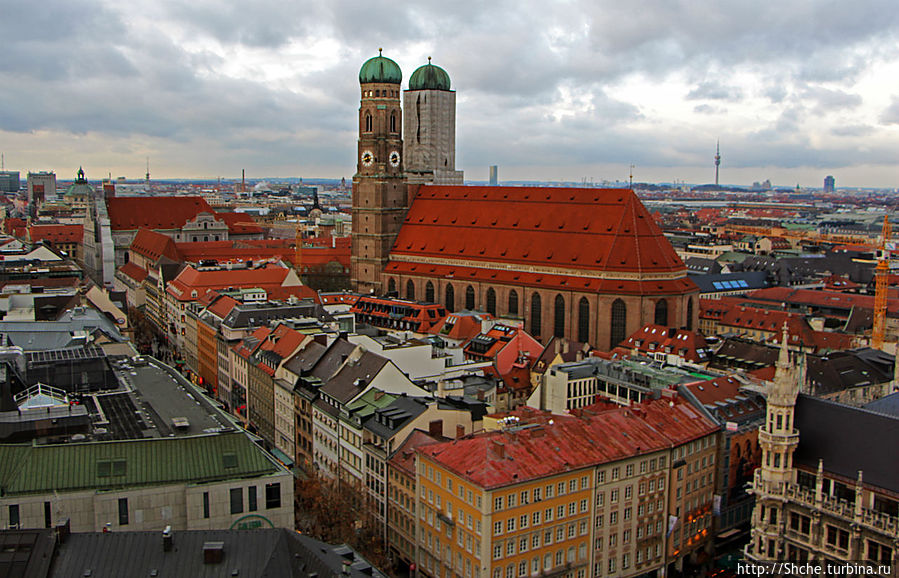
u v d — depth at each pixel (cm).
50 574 7669
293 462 16062
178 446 10206
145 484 9750
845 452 10769
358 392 14200
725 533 13062
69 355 13275
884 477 10262
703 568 12669
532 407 15838
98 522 9512
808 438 11162
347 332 18825
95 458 9838
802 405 11469
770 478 11006
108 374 13000
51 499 9381
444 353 18400
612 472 11356
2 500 9194
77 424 10762
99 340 15850
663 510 12100
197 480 9944
